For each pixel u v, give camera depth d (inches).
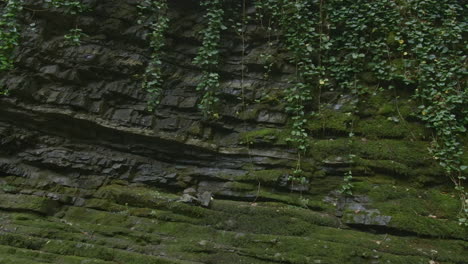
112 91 265.6
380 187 229.6
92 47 272.5
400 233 208.7
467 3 271.7
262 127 265.9
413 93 257.3
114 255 187.0
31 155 250.2
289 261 191.5
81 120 253.8
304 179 239.3
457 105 239.8
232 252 198.4
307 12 281.3
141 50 280.5
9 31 257.9
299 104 264.4
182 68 285.4
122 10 282.7
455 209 214.5
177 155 263.0
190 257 194.5
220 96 275.6
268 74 281.4
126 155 261.1
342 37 276.7
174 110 272.4
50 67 262.7
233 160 257.3
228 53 288.7
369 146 244.7
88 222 220.1
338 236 207.3
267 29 289.6
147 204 229.8
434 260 192.1
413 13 272.7
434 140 238.1
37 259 175.6
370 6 274.7
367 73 267.7
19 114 253.1
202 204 230.1
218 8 291.0
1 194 222.5
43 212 216.5
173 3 294.4
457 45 260.2
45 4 269.0
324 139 255.8
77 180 247.1
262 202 236.5
